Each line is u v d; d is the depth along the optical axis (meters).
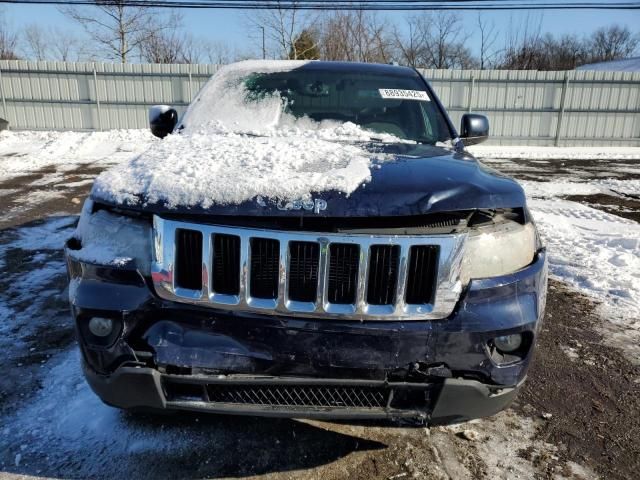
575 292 4.34
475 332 1.84
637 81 18.64
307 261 1.81
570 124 19.00
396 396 1.89
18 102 18.11
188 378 1.85
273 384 1.85
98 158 12.79
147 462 2.14
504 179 2.20
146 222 1.90
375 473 2.13
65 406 2.48
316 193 1.83
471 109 18.72
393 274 1.81
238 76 3.60
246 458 2.19
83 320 1.91
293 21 28.02
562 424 2.52
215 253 1.83
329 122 3.20
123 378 1.86
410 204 1.82
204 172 2.01
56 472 2.07
